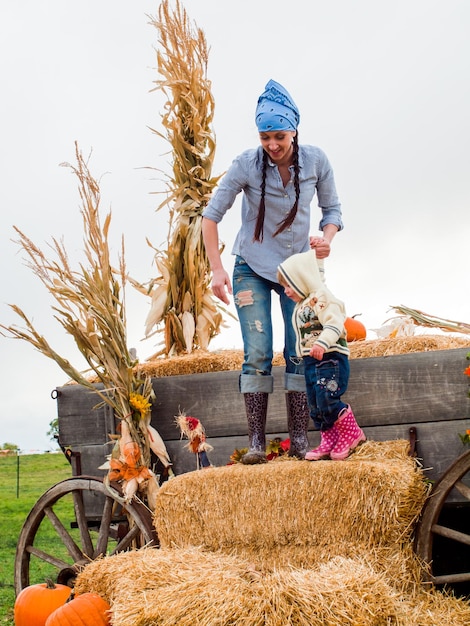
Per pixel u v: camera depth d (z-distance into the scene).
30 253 5.44
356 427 4.47
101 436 5.61
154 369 5.55
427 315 5.87
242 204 4.90
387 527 4.00
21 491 9.84
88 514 5.58
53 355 5.52
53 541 7.95
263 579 3.68
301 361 4.71
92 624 4.20
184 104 6.92
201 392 5.32
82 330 5.42
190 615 3.49
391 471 4.05
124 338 5.46
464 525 4.94
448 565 4.90
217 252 4.84
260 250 4.77
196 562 4.01
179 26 6.86
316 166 4.78
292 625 3.39
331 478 4.09
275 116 4.52
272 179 4.69
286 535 4.14
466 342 5.03
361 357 4.96
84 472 5.66
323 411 4.41
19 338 5.48
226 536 4.26
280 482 4.18
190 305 6.70
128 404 5.37
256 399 4.70
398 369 4.71
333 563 3.79
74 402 5.71
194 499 4.35
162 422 5.43
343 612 3.38
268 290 4.83
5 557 7.30
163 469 5.43
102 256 5.54
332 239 4.84
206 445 5.19
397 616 3.52
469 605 4.16
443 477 4.31
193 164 6.88
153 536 5.12
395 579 3.97
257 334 4.73
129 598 3.70
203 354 5.69
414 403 4.66
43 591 5.05
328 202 4.93
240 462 4.88
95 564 4.39
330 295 4.42
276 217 4.74
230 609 3.47
